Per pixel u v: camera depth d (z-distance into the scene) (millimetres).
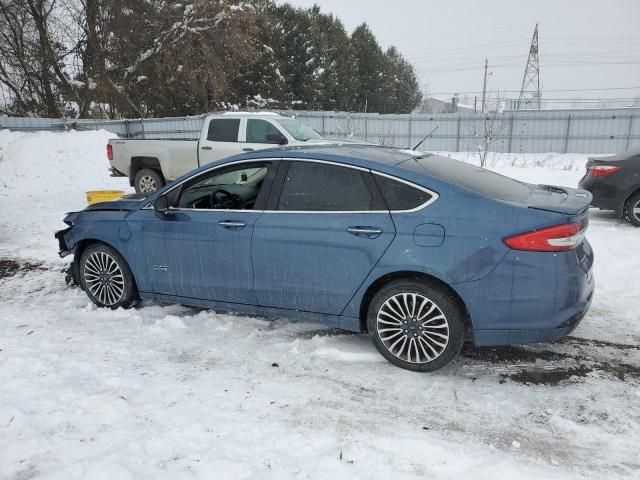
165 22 25641
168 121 26609
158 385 3480
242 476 2549
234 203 4363
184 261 4445
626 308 4754
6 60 24359
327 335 4320
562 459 2723
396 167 3748
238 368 3762
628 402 3250
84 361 3832
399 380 3578
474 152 27812
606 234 7402
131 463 2631
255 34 28938
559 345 4070
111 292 4938
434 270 3441
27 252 7344
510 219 3363
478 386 3480
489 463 2684
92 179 16391
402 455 2750
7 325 4617
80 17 24641
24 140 18984
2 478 2543
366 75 50156
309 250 3850
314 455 2740
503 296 3355
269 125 9961
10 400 3270
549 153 27672
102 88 25719
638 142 27641
